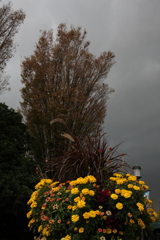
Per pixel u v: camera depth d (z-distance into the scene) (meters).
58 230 4.00
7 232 8.40
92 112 16.11
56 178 5.46
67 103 15.92
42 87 16.81
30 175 8.87
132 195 4.00
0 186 7.55
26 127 10.20
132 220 3.80
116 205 3.78
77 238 3.71
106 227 3.76
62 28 18.05
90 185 4.12
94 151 5.04
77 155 4.96
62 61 17.38
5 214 8.08
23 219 8.24
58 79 16.94
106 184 4.46
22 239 8.36
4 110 9.77
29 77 16.91
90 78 17.23
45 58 17.33
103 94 16.84
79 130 14.73
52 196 4.30
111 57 17.34
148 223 4.24
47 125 15.22
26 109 16.59
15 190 7.64
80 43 17.77
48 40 17.66
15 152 9.11
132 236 3.82
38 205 4.45
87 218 3.71
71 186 4.29
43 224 4.27
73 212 3.91
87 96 16.27
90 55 17.34
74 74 17.02
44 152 15.02
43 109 16.47
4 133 9.35
